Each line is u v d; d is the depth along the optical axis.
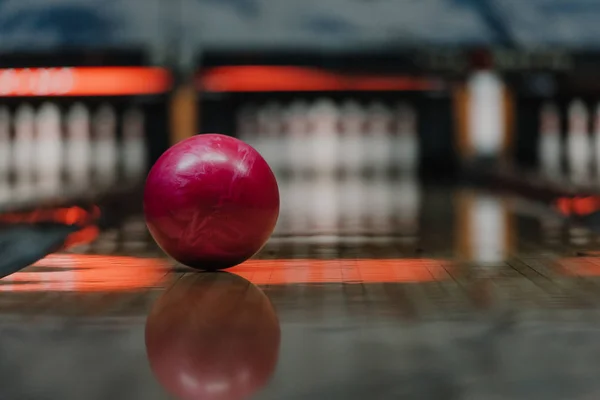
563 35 5.51
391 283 2.89
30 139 6.50
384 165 6.95
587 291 2.70
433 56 5.75
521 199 5.07
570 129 6.48
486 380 1.65
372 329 2.14
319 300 2.57
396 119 6.97
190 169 2.97
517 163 6.21
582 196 4.61
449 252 3.53
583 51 5.66
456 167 6.14
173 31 5.46
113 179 5.91
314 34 5.50
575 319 2.25
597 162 6.26
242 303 2.52
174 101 5.70
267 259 3.44
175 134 5.74
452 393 1.57
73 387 1.63
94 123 6.52
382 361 1.81
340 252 3.55
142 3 5.46
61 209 4.43
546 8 5.55
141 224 4.26
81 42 5.36
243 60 5.65
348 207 4.79
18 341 2.04
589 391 1.58
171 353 1.90
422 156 6.18
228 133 5.94
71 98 5.75
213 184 2.97
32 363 1.82
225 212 2.98
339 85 5.82
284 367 1.77
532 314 2.32
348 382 1.65
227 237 3.01
